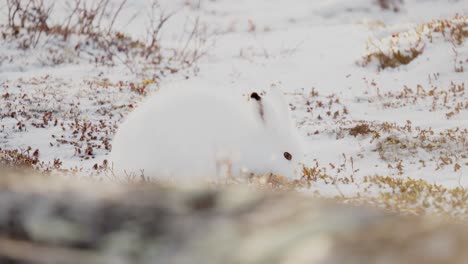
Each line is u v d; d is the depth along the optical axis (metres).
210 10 107.88
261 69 71.69
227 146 24.16
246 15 106.31
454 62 62.59
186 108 24.42
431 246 3.64
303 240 3.97
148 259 4.35
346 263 3.63
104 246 4.57
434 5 101.31
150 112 24.70
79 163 36.31
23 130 43.59
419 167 33.38
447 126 42.47
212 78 67.75
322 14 103.12
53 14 87.62
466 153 35.50
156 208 4.91
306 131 45.44
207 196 5.06
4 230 4.89
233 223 4.49
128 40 80.69
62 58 69.88
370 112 52.34
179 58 76.50
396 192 24.00
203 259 4.17
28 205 5.11
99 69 67.81
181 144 23.50
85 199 5.12
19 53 68.94
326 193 23.98
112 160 25.36
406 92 56.28
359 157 37.12
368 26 91.19
